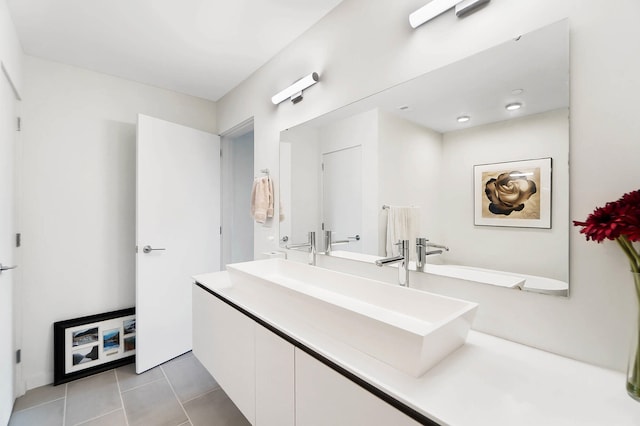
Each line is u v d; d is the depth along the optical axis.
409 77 1.36
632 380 0.74
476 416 0.66
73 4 1.64
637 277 0.77
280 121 2.17
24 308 2.10
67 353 2.19
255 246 2.49
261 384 1.25
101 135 2.45
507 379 0.81
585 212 0.91
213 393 2.04
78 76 2.35
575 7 0.92
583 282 0.92
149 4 1.65
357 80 1.59
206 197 2.85
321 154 1.83
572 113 0.93
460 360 0.92
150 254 2.41
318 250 1.89
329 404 0.92
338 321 1.02
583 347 0.92
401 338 0.82
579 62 0.92
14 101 1.94
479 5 1.12
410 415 0.72
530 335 1.03
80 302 2.35
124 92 2.56
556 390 0.77
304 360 1.02
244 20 1.80
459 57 1.19
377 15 1.48
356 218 1.64
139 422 1.75
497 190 1.11
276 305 1.37
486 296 1.14
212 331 1.64
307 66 1.91
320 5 1.69
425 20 1.25
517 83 1.05
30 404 1.92
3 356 1.69
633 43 0.83
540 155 1.00
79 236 2.35
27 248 2.12
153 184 2.44
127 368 2.38
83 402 1.94
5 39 1.61
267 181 2.29
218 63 2.32
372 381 0.79
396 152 1.43
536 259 1.02
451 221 1.24
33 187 2.15
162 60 2.26
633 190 0.83
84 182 2.37
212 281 1.85
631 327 0.84
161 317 2.46
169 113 2.81
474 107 1.16
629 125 0.84
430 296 1.12
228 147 3.14
